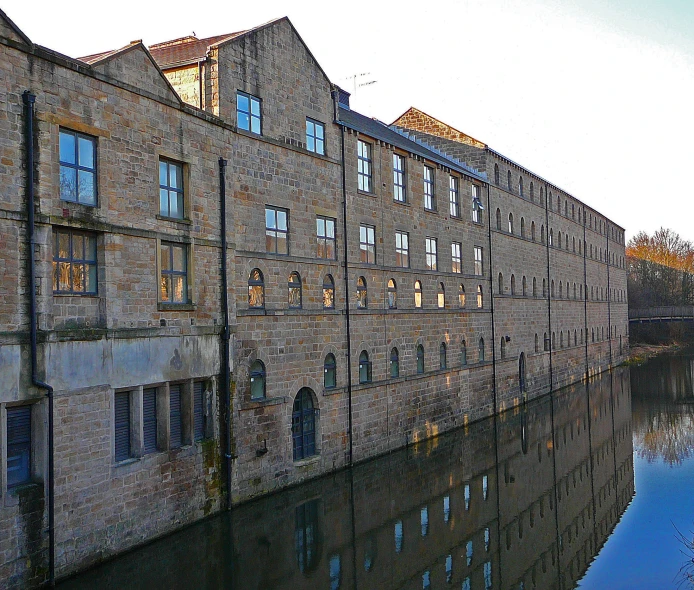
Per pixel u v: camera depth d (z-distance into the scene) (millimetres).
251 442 21359
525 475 27516
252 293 21922
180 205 19250
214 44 21156
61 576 15094
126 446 17203
